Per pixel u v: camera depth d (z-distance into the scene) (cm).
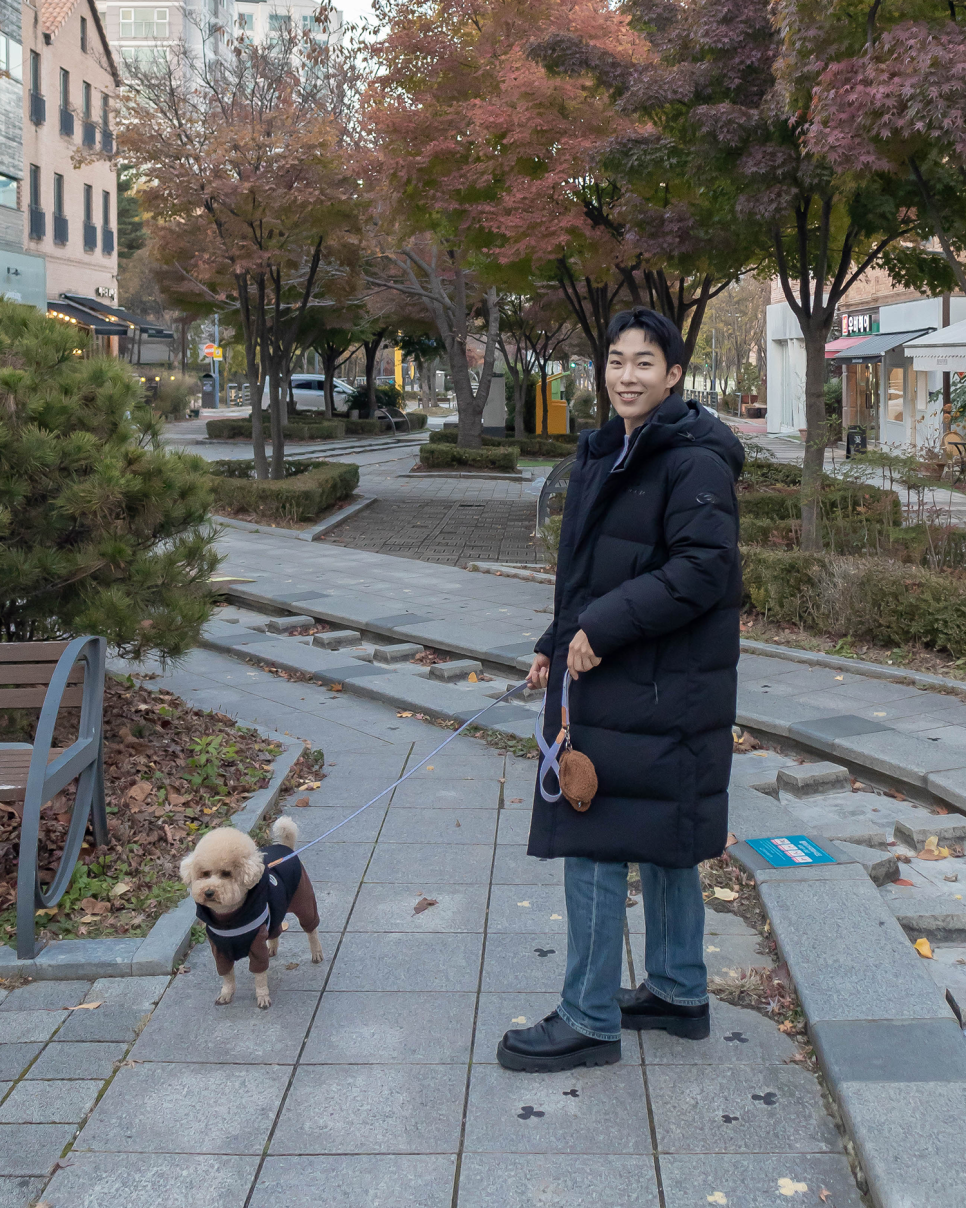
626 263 1513
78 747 465
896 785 603
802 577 946
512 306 3638
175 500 639
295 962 412
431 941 427
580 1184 287
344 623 1080
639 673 309
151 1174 293
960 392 2036
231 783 590
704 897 459
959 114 824
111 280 4272
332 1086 331
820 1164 294
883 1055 327
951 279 1375
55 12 3662
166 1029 365
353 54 2214
